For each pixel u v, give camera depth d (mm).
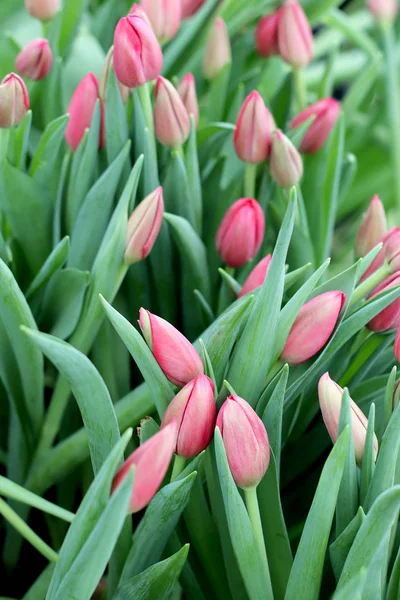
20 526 928
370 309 923
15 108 974
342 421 861
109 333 1037
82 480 1096
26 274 1090
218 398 888
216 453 855
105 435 880
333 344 939
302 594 881
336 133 1122
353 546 844
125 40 973
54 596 849
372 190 1631
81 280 987
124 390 1068
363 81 1356
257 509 874
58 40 1208
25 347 975
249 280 966
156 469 815
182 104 1019
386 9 1372
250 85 1237
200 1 1183
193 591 948
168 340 876
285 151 1038
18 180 1013
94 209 1007
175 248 1073
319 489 850
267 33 1196
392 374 912
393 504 818
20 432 1034
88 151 1013
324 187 1142
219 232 1026
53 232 1062
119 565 908
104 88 1026
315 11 1360
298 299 899
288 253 1075
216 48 1170
